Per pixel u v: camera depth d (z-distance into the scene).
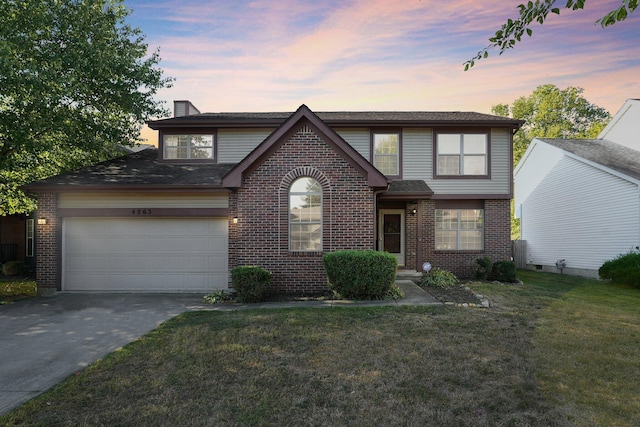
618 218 14.71
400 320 7.30
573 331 6.59
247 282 9.40
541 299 9.57
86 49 12.02
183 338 6.30
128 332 6.93
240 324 7.08
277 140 10.37
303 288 10.41
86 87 12.49
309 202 10.59
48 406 3.99
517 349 5.62
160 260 11.56
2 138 11.96
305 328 6.76
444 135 14.52
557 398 4.07
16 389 4.47
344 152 10.41
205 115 15.49
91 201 11.62
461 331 6.57
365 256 9.33
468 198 14.44
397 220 14.77
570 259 17.38
